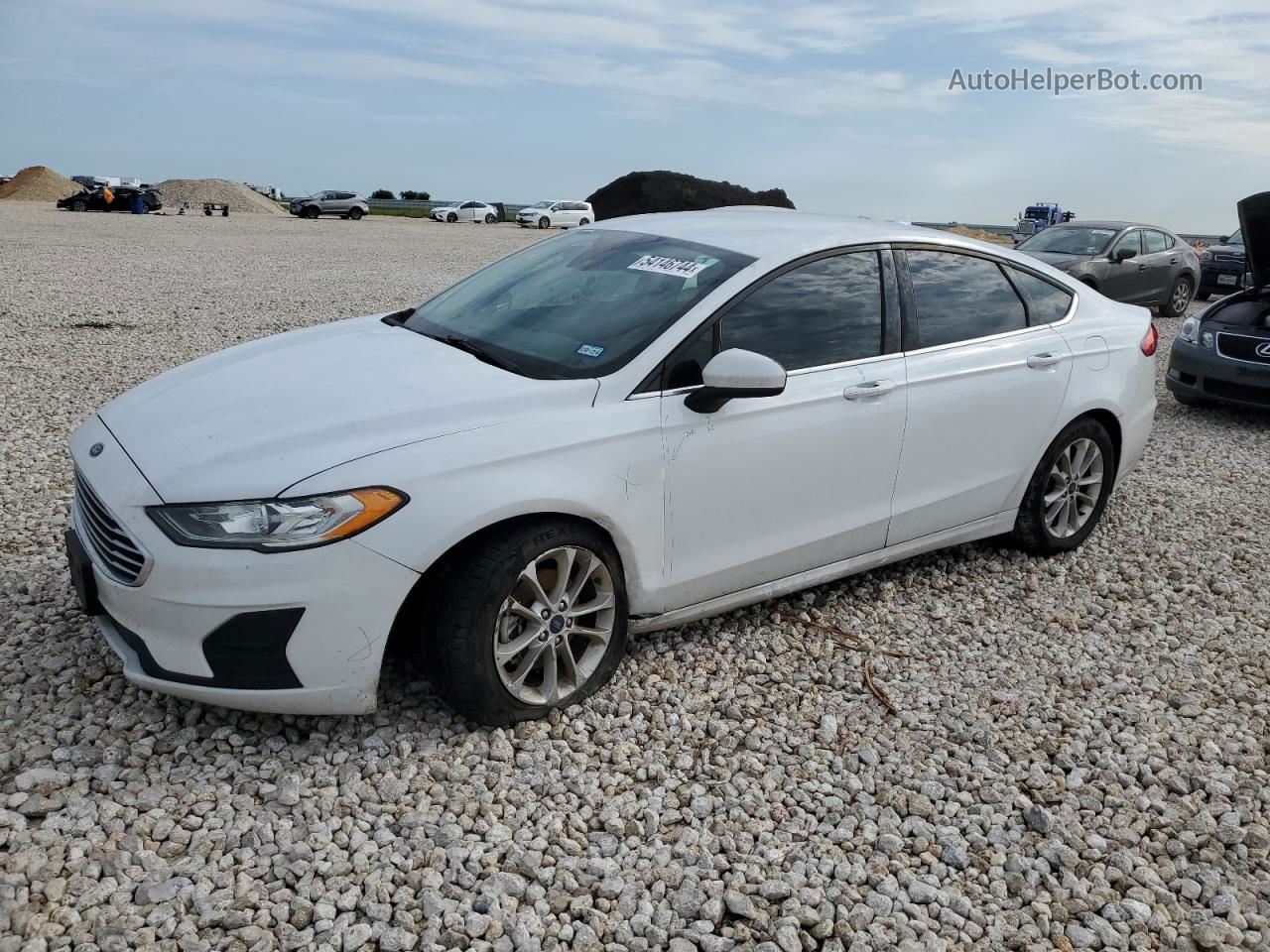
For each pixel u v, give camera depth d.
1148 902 2.74
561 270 4.11
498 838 2.81
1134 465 5.29
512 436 3.10
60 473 5.62
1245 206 7.55
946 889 2.76
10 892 2.46
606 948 2.47
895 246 4.20
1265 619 4.51
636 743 3.32
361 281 16.59
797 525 3.84
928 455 4.19
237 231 31.09
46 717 3.19
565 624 3.29
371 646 2.93
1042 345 4.60
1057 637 4.25
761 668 3.82
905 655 4.00
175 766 3.02
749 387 3.26
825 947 2.51
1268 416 8.79
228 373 3.57
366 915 2.51
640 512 3.36
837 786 3.18
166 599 2.83
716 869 2.77
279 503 2.81
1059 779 3.26
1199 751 3.46
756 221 4.27
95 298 13.02
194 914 2.47
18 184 59.31
